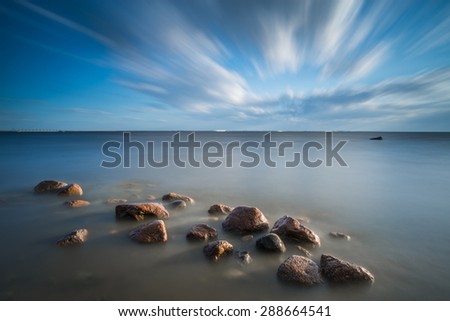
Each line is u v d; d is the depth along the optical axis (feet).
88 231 21.76
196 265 16.80
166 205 28.89
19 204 29.50
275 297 14.15
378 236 22.21
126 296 14.08
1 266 16.58
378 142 189.88
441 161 77.77
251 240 20.33
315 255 18.45
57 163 66.39
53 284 14.87
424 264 17.66
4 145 129.90
